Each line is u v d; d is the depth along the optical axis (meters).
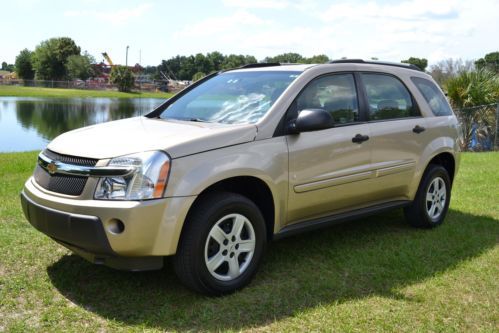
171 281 4.14
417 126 5.47
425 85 5.89
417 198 5.62
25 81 100.31
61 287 3.98
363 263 4.60
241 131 4.02
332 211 4.78
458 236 5.48
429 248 5.07
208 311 3.62
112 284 4.06
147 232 3.51
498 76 18.94
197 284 3.75
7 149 17.83
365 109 5.00
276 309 3.69
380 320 3.54
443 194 5.93
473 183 8.52
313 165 4.42
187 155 3.68
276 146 4.16
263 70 5.03
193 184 3.64
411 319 3.57
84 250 3.68
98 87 101.56
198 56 131.00
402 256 4.79
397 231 5.66
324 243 5.15
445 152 5.89
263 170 4.04
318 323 3.49
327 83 4.75
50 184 3.84
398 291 4.03
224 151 3.87
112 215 3.47
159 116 5.00
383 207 5.21
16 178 8.35
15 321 3.43
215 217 3.76
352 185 4.80
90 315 3.55
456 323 3.54
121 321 3.46
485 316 3.65
